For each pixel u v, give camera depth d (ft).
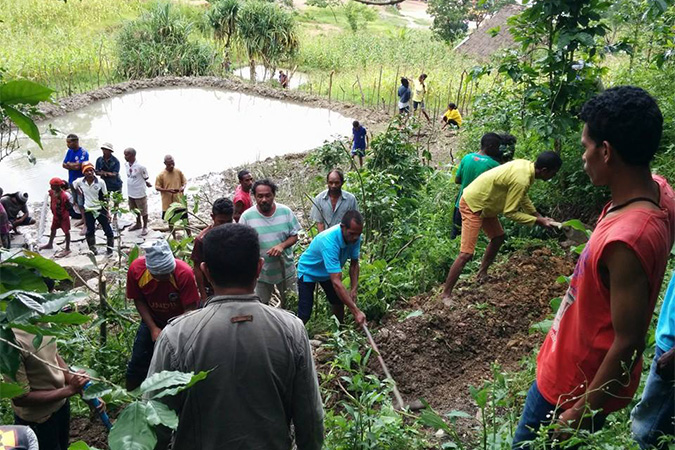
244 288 8.80
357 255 21.33
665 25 31.22
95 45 95.66
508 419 13.37
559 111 26.45
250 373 8.43
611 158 8.09
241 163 57.47
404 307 22.97
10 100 7.09
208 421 8.42
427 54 103.50
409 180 34.68
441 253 25.99
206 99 84.94
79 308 21.89
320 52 110.01
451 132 60.59
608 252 7.98
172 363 8.41
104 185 35.53
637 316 7.97
